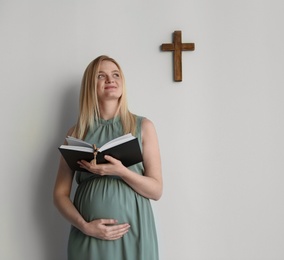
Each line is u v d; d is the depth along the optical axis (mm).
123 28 2193
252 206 2062
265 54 2156
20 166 2129
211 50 2166
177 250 2045
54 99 2168
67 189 1843
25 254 2074
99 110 1874
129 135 1554
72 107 2160
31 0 2225
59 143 2139
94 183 1695
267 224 2051
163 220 2062
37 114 2158
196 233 2051
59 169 1890
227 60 2158
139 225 1643
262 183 2076
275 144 2098
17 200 2107
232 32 2176
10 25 2209
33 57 2191
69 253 1716
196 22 2188
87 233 1606
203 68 2154
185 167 2092
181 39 2160
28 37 2203
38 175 2123
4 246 2078
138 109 2131
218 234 2049
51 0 2217
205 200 2070
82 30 2201
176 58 2133
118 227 1592
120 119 1843
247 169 2086
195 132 2113
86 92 1880
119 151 1540
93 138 1786
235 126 2113
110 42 2188
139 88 2145
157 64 2162
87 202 1669
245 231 2047
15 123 2154
